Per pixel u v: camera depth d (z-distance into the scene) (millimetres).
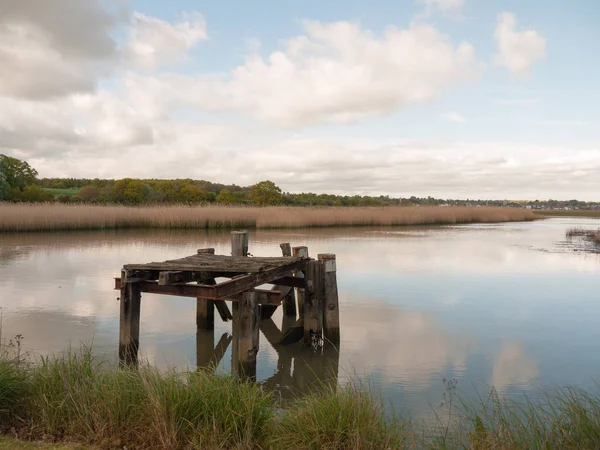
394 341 8531
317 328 8328
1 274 14492
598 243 26703
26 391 4855
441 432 4930
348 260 18766
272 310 10219
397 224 42969
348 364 7379
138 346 7535
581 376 6844
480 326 9539
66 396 4633
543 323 9773
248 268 7164
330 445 4121
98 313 9945
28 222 29031
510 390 6289
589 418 4438
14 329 8695
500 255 20969
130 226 34281
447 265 17719
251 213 37000
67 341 8062
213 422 4254
